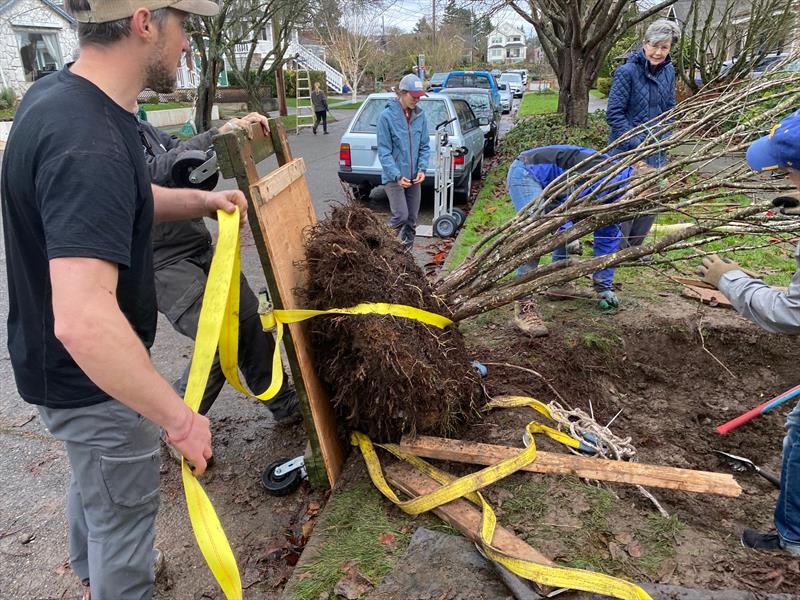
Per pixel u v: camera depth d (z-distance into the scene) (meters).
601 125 12.47
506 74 36.84
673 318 4.24
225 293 2.01
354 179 8.30
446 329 3.01
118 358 1.39
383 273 2.64
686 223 5.23
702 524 2.56
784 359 3.98
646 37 5.01
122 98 1.58
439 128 8.23
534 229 3.34
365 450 2.70
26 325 1.62
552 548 2.17
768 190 2.76
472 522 2.25
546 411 3.03
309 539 2.37
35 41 22.61
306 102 30.59
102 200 1.40
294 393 3.32
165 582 2.42
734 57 9.88
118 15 1.47
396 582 2.07
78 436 1.71
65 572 2.50
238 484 2.98
